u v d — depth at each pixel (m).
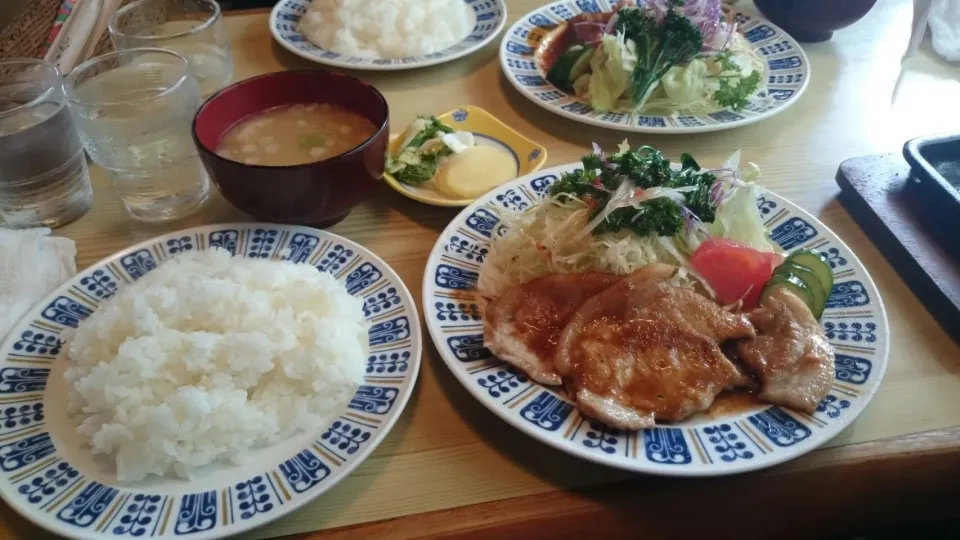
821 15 0.58
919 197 0.41
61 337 0.33
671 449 0.28
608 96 0.51
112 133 0.39
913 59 0.58
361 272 0.37
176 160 0.41
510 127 0.51
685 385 0.30
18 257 0.36
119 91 0.44
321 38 0.58
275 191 0.38
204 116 0.41
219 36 0.54
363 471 0.29
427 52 0.57
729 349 0.33
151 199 0.42
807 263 0.36
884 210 0.41
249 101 0.44
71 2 0.51
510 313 0.34
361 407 0.30
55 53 0.49
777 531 0.31
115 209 0.43
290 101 0.46
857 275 0.36
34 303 0.36
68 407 0.30
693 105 0.51
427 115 0.50
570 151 0.49
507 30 0.60
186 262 0.35
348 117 0.45
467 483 0.29
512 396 0.30
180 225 0.42
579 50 0.54
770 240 0.39
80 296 0.35
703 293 0.37
